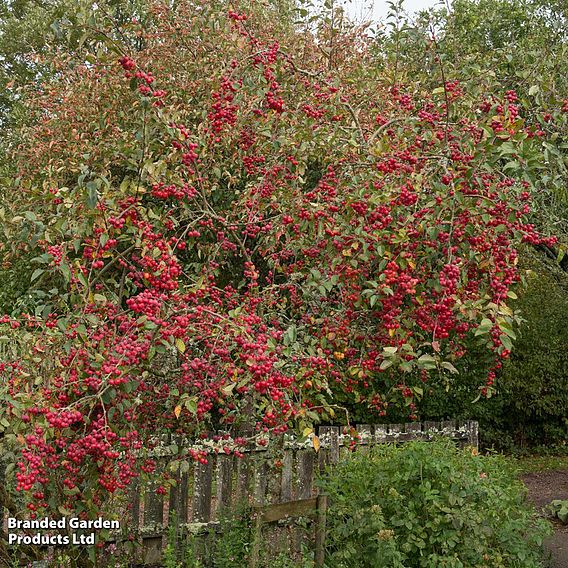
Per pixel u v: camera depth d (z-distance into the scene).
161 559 4.70
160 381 4.59
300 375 3.82
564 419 10.48
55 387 3.41
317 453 5.74
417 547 4.22
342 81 5.97
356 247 3.87
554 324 10.19
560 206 6.67
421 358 3.69
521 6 11.91
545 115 4.28
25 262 8.59
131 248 4.19
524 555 4.20
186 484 5.08
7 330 4.10
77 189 3.66
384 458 4.61
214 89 5.00
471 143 3.79
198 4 6.94
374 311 4.33
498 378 9.81
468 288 4.08
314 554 4.32
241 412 5.12
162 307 3.50
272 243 5.12
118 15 8.50
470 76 5.18
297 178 5.04
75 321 3.81
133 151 4.39
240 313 3.65
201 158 5.36
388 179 4.16
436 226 3.78
